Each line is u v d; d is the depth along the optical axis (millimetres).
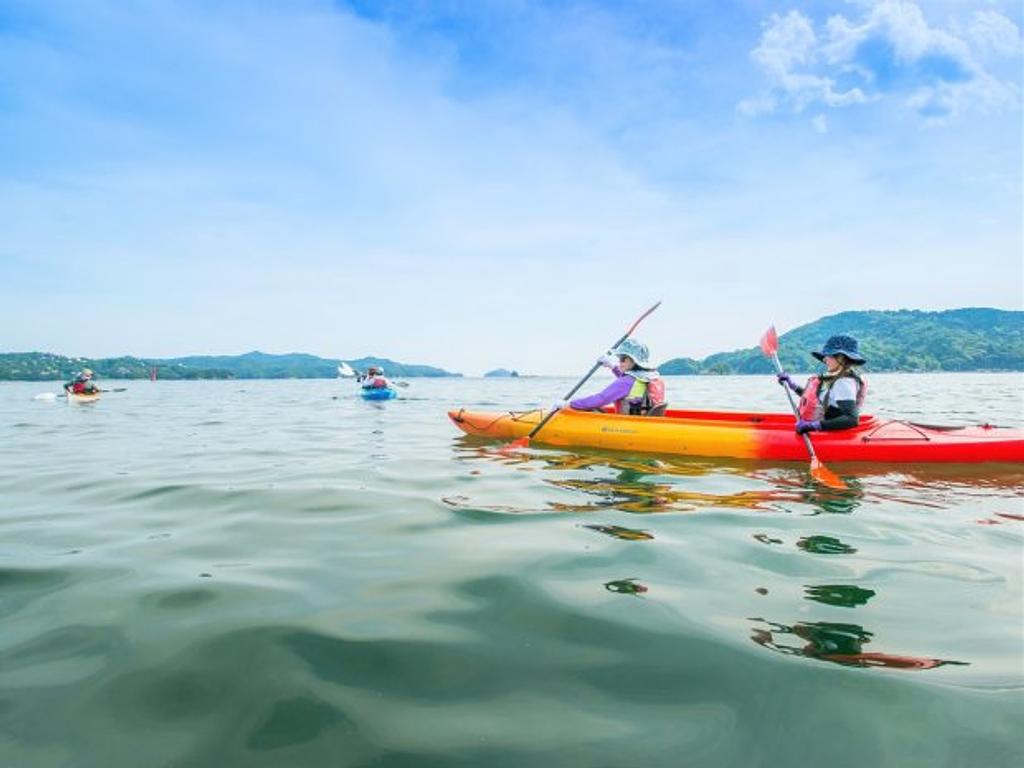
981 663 2230
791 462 6422
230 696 2062
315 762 1734
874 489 5199
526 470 6070
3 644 2416
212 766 1721
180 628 2545
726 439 6684
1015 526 4062
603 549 3549
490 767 1704
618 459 6672
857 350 6375
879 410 14234
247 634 2486
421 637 2461
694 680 2135
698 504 4660
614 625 2549
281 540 3816
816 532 3910
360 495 5012
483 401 20391
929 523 4133
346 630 2520
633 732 1857
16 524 4254
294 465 6590
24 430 11055
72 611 2721
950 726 1863
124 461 7074
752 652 2314
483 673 2193
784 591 2924
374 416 13836
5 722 1915
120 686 2117
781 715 1931
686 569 3221
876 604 2770
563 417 7734
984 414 12984
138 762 1738
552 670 2213
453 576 3129
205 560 3439
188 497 5047
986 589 2947
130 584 3051
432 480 5605
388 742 1817
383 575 3160
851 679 2123
